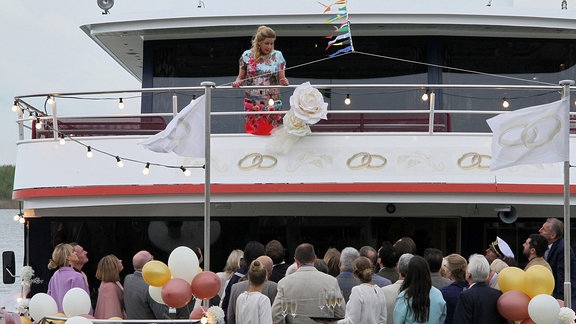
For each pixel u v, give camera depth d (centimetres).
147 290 1288
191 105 1272
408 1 1712
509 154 1233
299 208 1592
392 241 1616
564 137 1205
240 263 1349
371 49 1752
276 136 1495
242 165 1502
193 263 1166
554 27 1666
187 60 1762
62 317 1193
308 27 1694
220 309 1113
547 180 1503
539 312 1121
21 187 1625
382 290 1169
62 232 1659
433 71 1738
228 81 1753
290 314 1134
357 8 1634
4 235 5169
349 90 1741
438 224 1625
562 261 1338
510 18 1648
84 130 1675
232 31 1716
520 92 1750
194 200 1515
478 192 1491
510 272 1166
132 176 1538
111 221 1644
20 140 1642
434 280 1247
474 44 1755
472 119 1736
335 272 1352
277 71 1543
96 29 1719
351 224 1609
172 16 1661
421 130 1700
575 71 1766
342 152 1490
